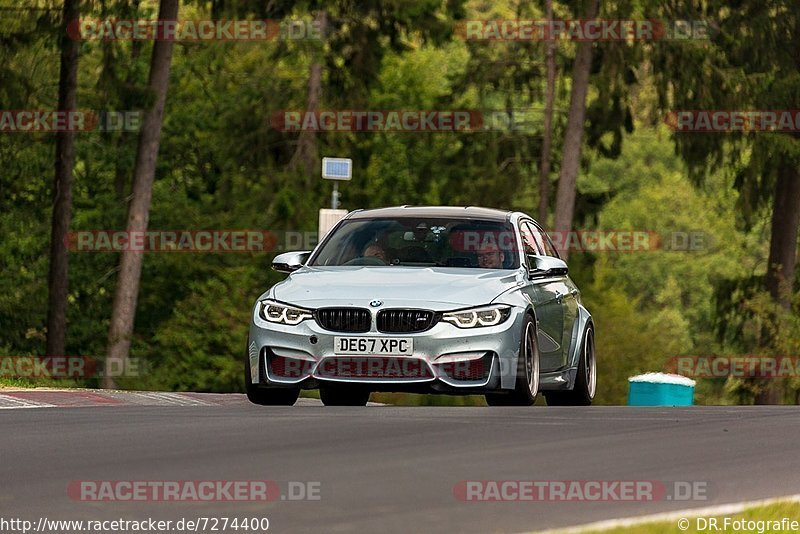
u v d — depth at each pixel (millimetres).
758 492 27047
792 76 143500
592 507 24750
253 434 34031
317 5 145375
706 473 29172
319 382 44250
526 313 45500
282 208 161375
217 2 134000
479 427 35906
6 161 144750
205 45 159375
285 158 168250
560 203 151750
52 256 131000
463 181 163125
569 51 152125
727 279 154125
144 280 166000
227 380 158250
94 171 169875
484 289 45125
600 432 35500
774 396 139750
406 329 44000
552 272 48250
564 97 154875
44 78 136375
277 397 46594
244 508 24031
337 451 30906
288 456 30047
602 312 186875
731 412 42750
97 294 165250
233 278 159625
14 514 23562
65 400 48781
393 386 44000
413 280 45312
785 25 145000
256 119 167375
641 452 31922
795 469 30172
